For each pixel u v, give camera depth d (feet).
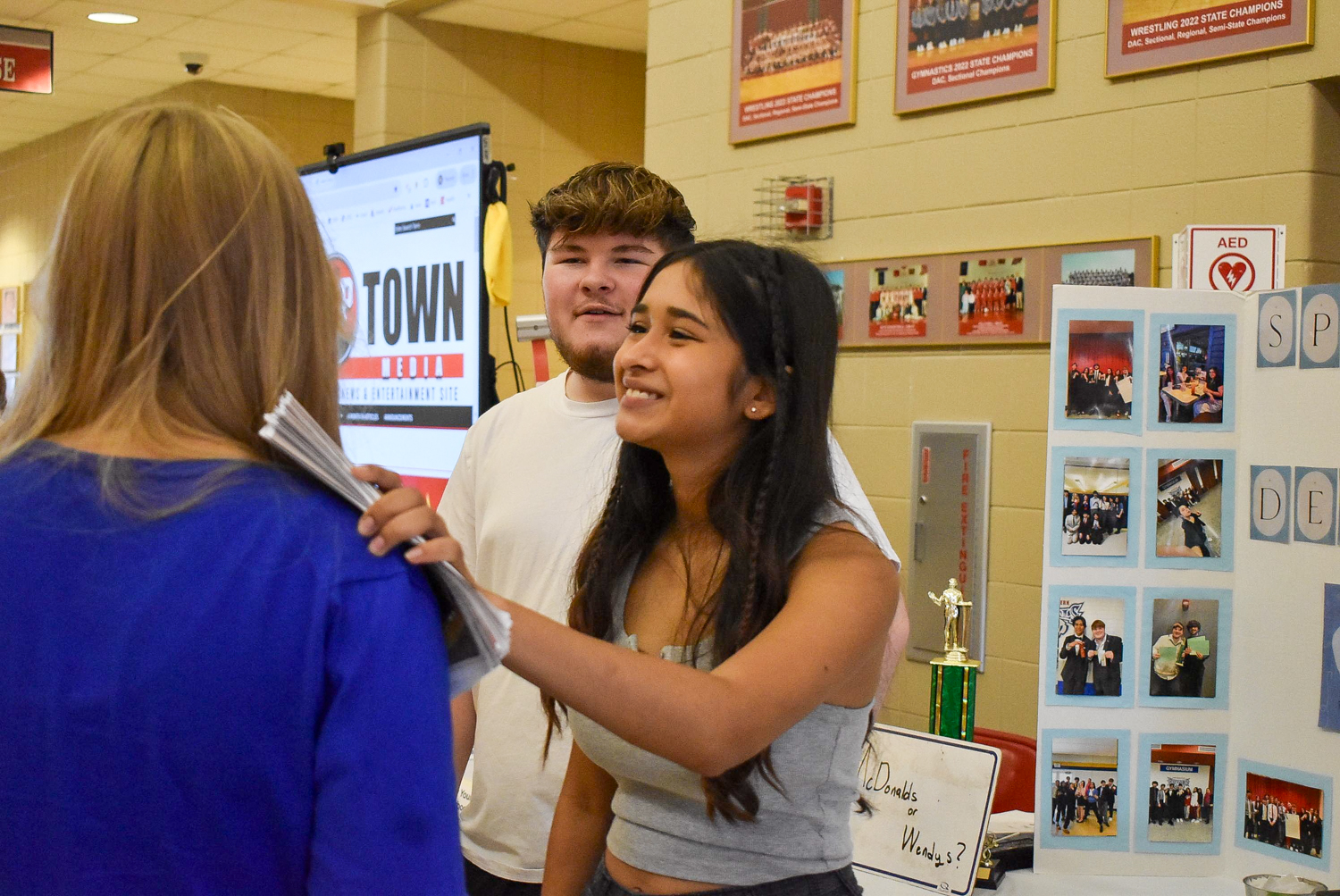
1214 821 6.39
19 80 20.65
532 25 20.01
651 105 15.10
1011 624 11.49
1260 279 7.21
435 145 12.64
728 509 3.71
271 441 2.49
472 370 12.33
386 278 13.44
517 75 20.65
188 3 19.71
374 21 19.76
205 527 2.53
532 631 2.99
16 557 2.59
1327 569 6.00
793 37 13.25
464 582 2.67
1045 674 6.35
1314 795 6.05
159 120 2.79
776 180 13.50
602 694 3.01
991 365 11.65
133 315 2.68
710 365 3.67
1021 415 11.42
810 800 3.70
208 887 2.47
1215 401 6.40
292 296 2.81
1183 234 7.26
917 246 12.26
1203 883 6.31
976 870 5.82
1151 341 6.39
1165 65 10.26
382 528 2.62
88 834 2.46
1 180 35.32
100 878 2.46
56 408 2.74
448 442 12.65
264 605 2.48
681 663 3.74
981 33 11.55
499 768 5.73
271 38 21.66
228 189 2.71
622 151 21.86
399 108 19.63
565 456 5.85
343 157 14.08
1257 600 6.31
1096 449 6.37
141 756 2.45
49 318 2.78
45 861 2.50
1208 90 10.07
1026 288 11.30
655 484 4.17
